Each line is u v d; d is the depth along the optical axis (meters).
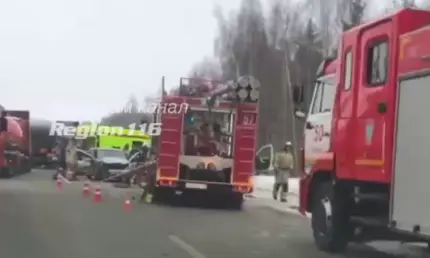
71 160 33.47
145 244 11.70
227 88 19.86
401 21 9.35
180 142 19.80
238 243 12.17
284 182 22.25
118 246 11.39
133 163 29.30
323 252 11.34
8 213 15.99
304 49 54.06
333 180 11.10
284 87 53.72
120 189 26.66
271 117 56.50
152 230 13.77
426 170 8.33
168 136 19.78
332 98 11.39
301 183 12.31
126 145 36.41
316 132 11.95
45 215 15.80
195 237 12.87
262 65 61.41
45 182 30.56
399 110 9.10
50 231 13.04
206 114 20.20
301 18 61.50
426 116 8.40
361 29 10.46
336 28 54.25
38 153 49.38
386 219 9.54
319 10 56.19
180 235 13.09
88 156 33.16
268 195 24.97
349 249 11.97
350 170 10.47
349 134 10.57
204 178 19.94
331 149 11.22
